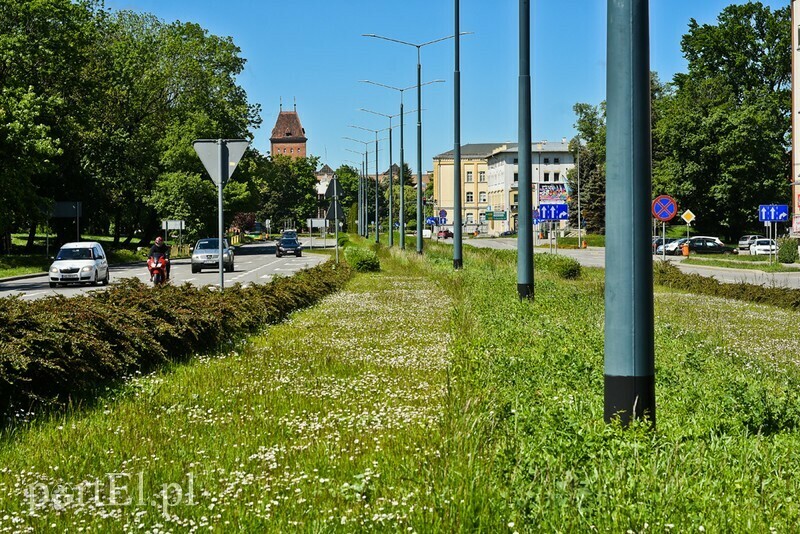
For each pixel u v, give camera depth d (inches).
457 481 222.2
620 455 236.5
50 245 2829.7
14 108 1905.8
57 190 2588.6
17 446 295.3
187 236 3088.1
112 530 208.8
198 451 285.0
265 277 1651.1
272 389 414.0
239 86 3289.9
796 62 2755.9
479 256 1838.1
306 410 361.7
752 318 833.5
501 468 224.1
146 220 3341.5
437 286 1267.2
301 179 7175.2
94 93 2518.5
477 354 458.6
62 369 368.5
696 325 745.0
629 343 285.0
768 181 3260.3
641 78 284.2
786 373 458.6
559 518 194.1
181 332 518.0
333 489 237.1
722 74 3395.7
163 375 456.4
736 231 3462.1
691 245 2984.7
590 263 2261.3
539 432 257.4
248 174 3312.0
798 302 979.9
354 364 503.5
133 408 359.9
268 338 637.9
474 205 7485.2
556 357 424.2
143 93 2898.6
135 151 2659.9
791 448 265.0
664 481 213.6
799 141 2741.1
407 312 865.5
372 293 1147.3
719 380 383.2
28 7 2183.8
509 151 6422.2
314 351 563.2
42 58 2225.6
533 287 890.7
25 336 364.5
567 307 750.5
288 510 220.2
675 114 3390.7
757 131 3233.3
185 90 3120.1
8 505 228.4
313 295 998.4
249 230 5689.0
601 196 4579.2
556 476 214.1
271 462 269.4
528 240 890.7
